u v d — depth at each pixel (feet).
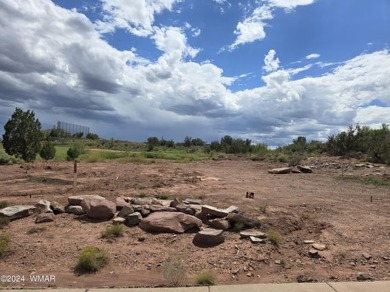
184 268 20.22
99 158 81.46
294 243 24.22
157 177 49.80
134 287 17.52
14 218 27.71
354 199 37.55
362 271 20.22
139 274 19.75
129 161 78.13
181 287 16.89
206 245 23.32
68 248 22.66
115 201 32.27
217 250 22.52
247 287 16.66
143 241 24.06
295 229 26.86
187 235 24.97
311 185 47.62
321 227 27.09
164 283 18.47
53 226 26.43
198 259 21.38
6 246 22.07
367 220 28.94
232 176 56.39
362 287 16.69
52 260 21.24
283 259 21.99
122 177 49.14
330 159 79.41
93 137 269.44
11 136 69.67
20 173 53.26
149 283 18.58
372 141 83.25
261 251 22.43
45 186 41.70
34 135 71.31
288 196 38.09
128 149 183.32
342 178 54.49
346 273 19.99
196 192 39.09
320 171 64.23
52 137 234.79
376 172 58.13
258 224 26.20
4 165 65.16
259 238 24.00
